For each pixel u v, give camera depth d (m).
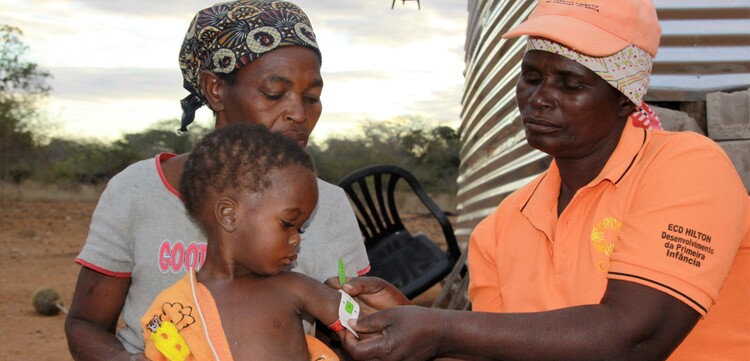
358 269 2.68
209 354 2.21
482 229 2.82
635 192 2.31
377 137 39.91
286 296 2.29
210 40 2.58
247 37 2.52
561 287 2.40
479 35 9.03
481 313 2.10
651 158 2.32
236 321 2.24
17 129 32.91
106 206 2.51
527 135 2.44
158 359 2.26
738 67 4.80
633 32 2.30
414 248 7.30
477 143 9.02
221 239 2.30
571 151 2.39
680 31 4.84
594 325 2.04
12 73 31.64
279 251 2.25
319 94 2.63
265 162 2.24
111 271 2.48
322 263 2.58
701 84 4.82
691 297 2.05
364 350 2.13
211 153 2.29
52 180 36.50
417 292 6.86
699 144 2.28
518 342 2.04
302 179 2.27
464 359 2.19
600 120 2.35
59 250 18.67
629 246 2.15
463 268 7.48
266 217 2.23
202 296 2.27
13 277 13.72
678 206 2.14
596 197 2.41
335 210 2.65
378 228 7.53
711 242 2.11
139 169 2.56
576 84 2.32
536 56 2.37
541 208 2.57
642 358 2.08
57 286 12.75
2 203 30.50
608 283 2.17
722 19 4.82
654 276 2.07
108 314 2.53
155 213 2.47
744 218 2.25
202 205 2.30
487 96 8.20
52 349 8.02
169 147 39.59
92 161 39.00
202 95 2.77
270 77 2.52
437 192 35.91
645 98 4.86
